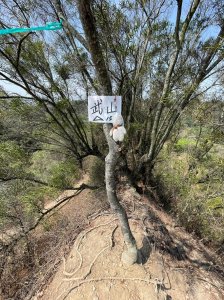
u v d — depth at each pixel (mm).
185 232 3297
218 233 3297
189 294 2139
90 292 2053
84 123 4039
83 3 1129
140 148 4047
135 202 3369
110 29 2803
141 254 2328
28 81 2959
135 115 3902
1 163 2773
